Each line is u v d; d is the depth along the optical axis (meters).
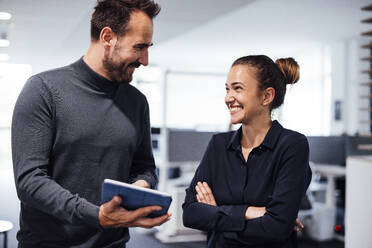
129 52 1.00
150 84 10.87
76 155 1.03
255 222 1.04
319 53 8.38
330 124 8.06
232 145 1.13
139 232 3.75
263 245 1.06
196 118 11.13
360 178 2.31
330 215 3.62
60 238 1.03
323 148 3.98
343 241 3.55
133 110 1.16
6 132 10.48
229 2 4.14
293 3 5.12
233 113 1.10
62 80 1.03
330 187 3.78
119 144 1.09
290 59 1.18
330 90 8.09
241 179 1.10
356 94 7.47
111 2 1.00
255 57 1.11
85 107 1.04
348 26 6.42
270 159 1.09
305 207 3.41
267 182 1.07
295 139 1.09
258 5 5.20
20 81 9.89
